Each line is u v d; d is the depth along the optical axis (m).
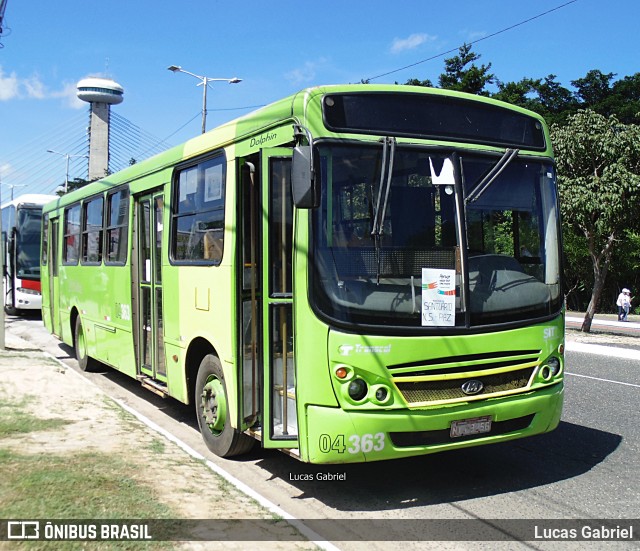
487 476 6.04
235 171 6.05
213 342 6.35
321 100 5.15
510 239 5.68
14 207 22.97
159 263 7.93
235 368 5.89
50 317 14.14
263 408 5.30
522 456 6.67
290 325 5.43
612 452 6.82
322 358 4.94
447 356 5.12
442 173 5.40
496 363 5.35
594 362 13.55
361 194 5.13
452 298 5.21
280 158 5.33
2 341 13.52
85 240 11.17
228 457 6.50
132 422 7.38
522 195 5.81
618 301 30.03
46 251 14.52
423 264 5.19
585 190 17.31
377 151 5.22
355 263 5.04
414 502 5.37
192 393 7.12
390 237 5.16
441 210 5.35
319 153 5.04
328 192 5.05
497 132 5.79
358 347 4.90
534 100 44.16
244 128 6.00
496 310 5.38
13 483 4.96
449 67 41.62
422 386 5.06
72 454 5.88
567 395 9.84
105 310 9.95
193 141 7.08
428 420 5.01
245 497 5.08
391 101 5.38
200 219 6.80
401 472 6.15
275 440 5.27
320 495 5.52
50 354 13.44
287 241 5.40
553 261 5.91
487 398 5.25
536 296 5.63
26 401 8.23
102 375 11.45
